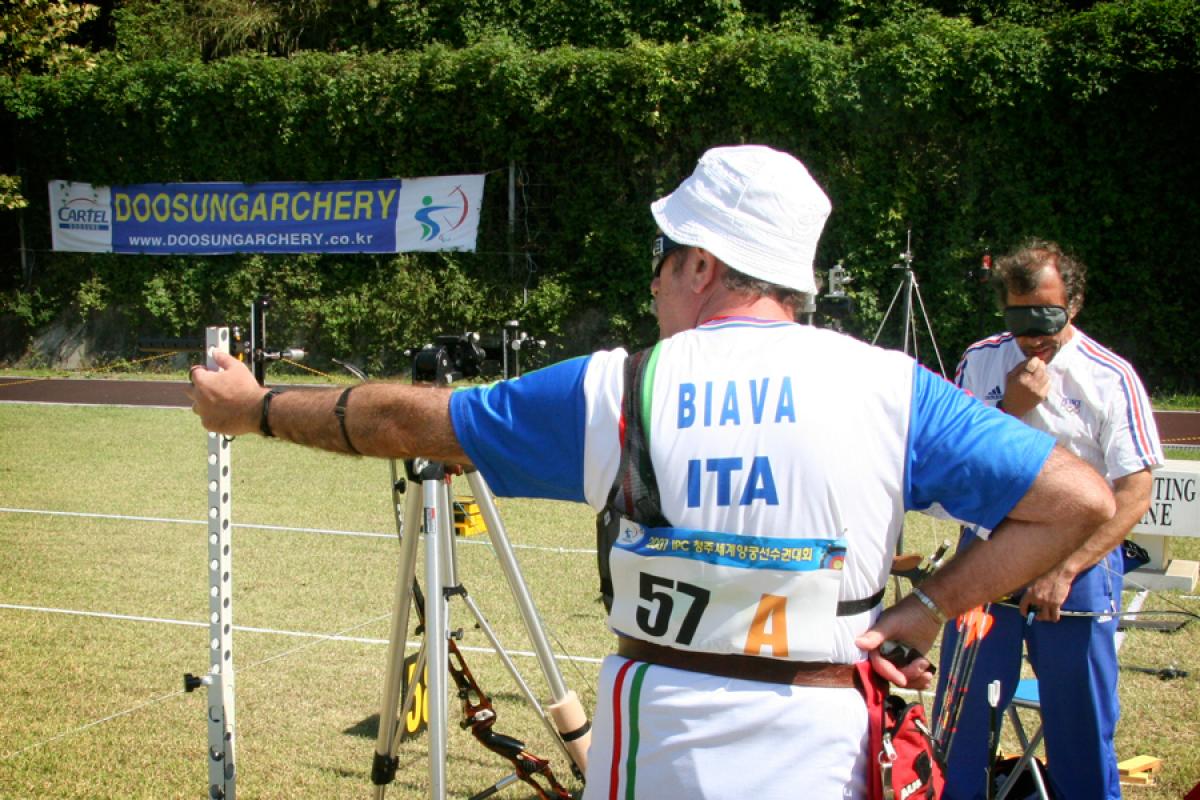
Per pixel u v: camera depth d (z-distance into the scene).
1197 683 5.11
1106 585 3.28
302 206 20.64
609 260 19.72
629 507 1.68
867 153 18.11
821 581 1.61
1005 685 3.34
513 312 19.75
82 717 4.64
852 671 1.67
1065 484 1.58
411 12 23.50
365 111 20.12
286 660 5.39
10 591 6.54
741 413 1.64
